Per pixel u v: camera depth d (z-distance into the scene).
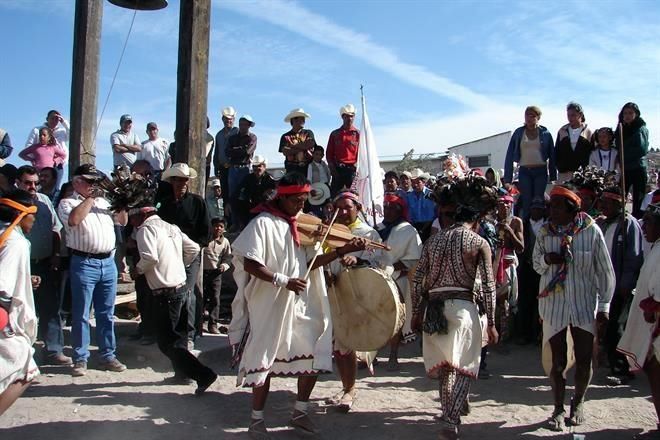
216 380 6.87
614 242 7.11
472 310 5.02
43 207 7.11
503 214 7.91
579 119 9.60
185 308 6.39
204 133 8.18
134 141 12.61
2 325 4.23
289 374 5.13
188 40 8.02
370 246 5.29
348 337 5.81
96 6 9.45
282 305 5.12
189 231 7.41
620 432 5.51
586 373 5.49
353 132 11.43
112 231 7.11
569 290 5.48
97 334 7.09
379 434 5.47
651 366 5.27
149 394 6.32
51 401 6.04
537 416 5.94
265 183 10.94
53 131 11.32
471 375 4.91
